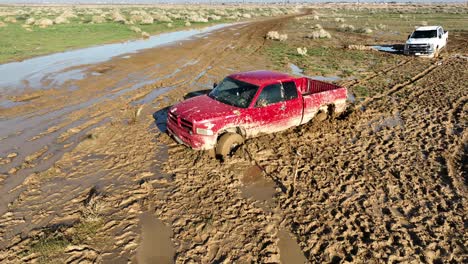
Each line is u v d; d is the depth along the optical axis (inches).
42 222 211.9
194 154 303.3
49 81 574.9
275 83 314.7
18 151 309.7
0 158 295.1
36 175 264.8
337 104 374.0
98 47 984.3
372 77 634.8
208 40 1178.6
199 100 314.7
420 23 1819.6
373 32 1461.6
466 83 569.6
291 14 3356.3
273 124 319.3
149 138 339.0
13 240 195.2
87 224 208.2
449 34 1301.7
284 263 184.1
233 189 252.7
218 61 791.1
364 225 214.1
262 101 304.5
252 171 279.3
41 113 414.6
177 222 213.9
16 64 713.6
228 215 222.2
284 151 314.8
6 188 249.1
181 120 286.7
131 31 1380.4
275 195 247.3
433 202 237.9
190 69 699.4
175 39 1200.2
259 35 1350.9
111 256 185.0
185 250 191.2
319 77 634.2
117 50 931.3
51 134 349.7
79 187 251.1
